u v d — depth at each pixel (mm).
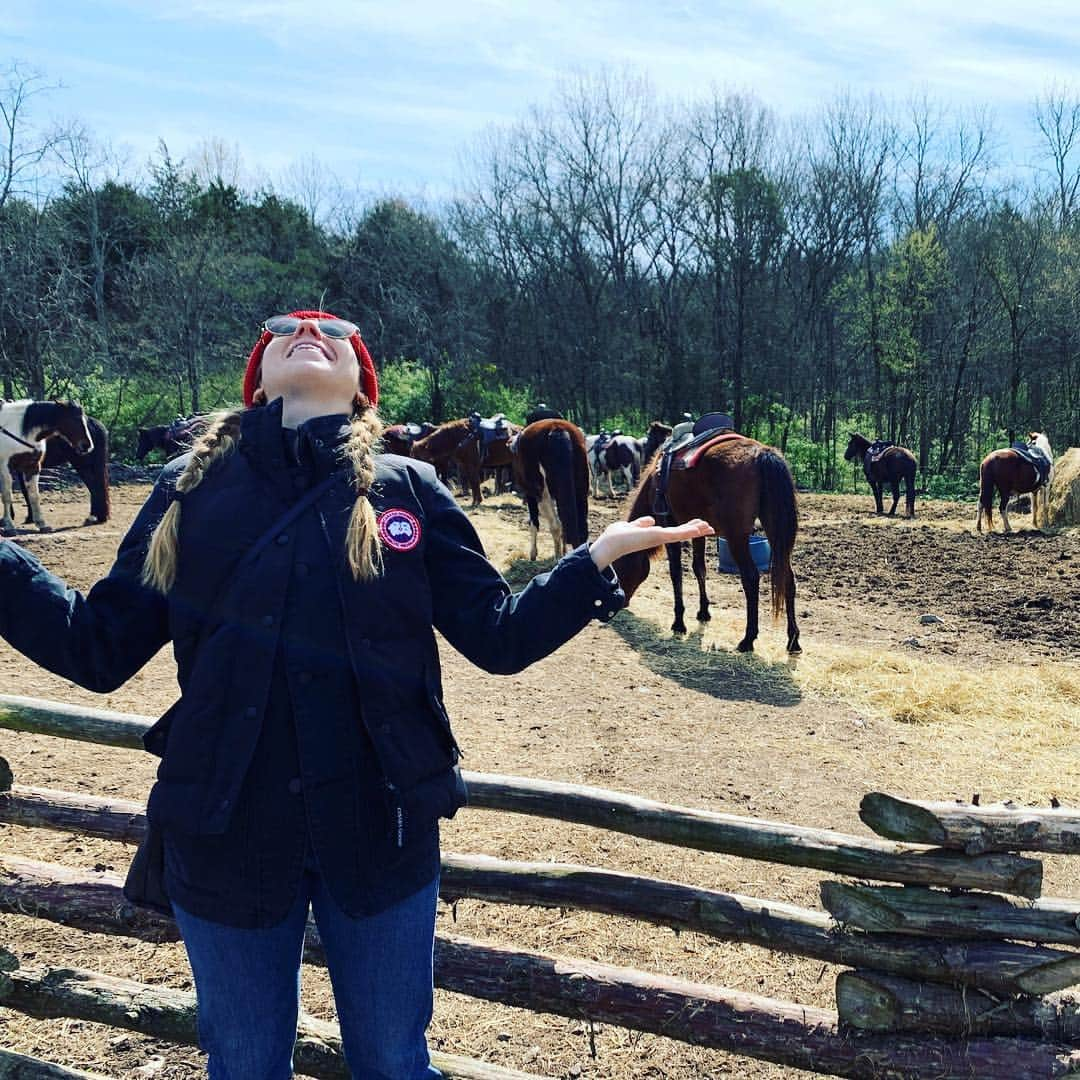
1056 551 12539
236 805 1498
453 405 33781
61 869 2805
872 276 35062
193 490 1633
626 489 23328
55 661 1574
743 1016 2252
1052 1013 2051
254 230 39656
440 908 3564
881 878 2193
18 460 13203
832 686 6598
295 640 1513
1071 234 31578
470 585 1691
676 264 38875
